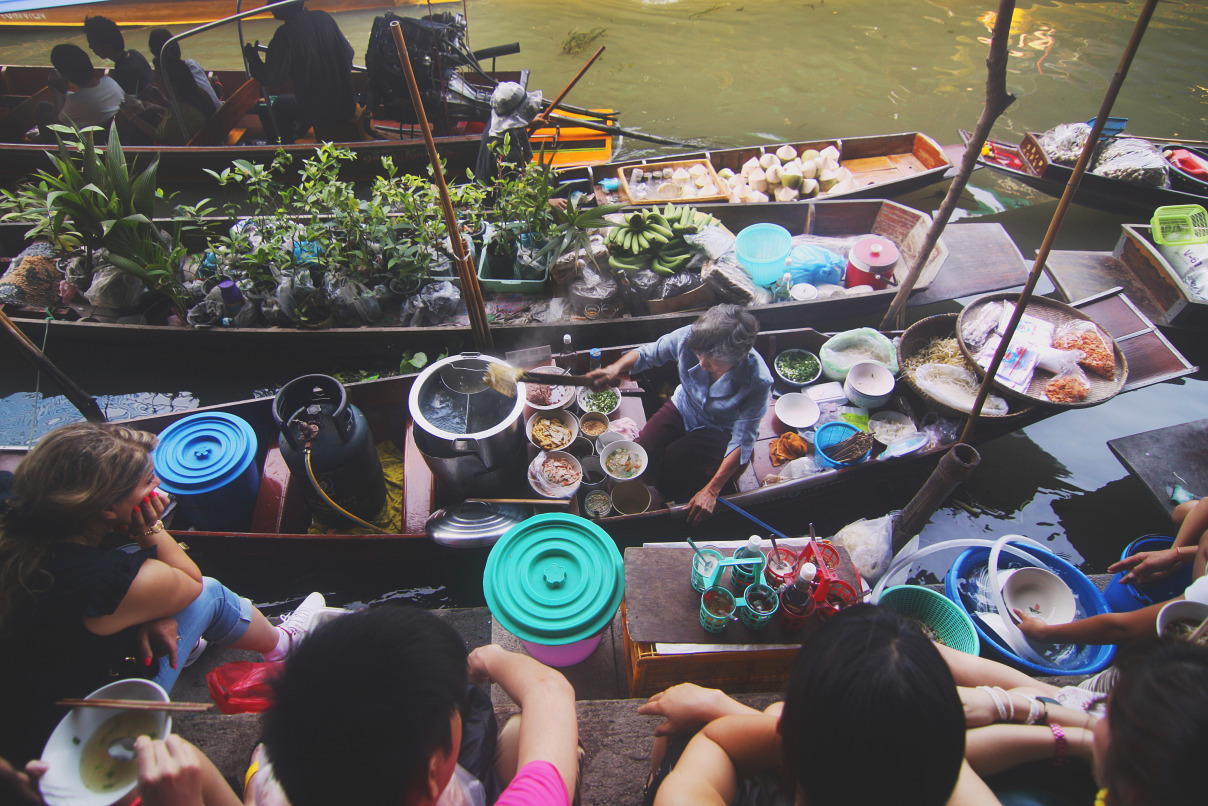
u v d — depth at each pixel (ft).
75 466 6.16
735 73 30.14
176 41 21.29
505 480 12.58
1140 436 13.69
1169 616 7.55
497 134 18.84
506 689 5.39
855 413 14.58
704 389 12.19
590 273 17.19
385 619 3.60
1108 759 4.04
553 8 35.42
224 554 12.45
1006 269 18.26
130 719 6.05
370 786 3.27
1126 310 16.03
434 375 12.07
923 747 3.28
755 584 7.85
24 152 21.47
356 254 16.43
